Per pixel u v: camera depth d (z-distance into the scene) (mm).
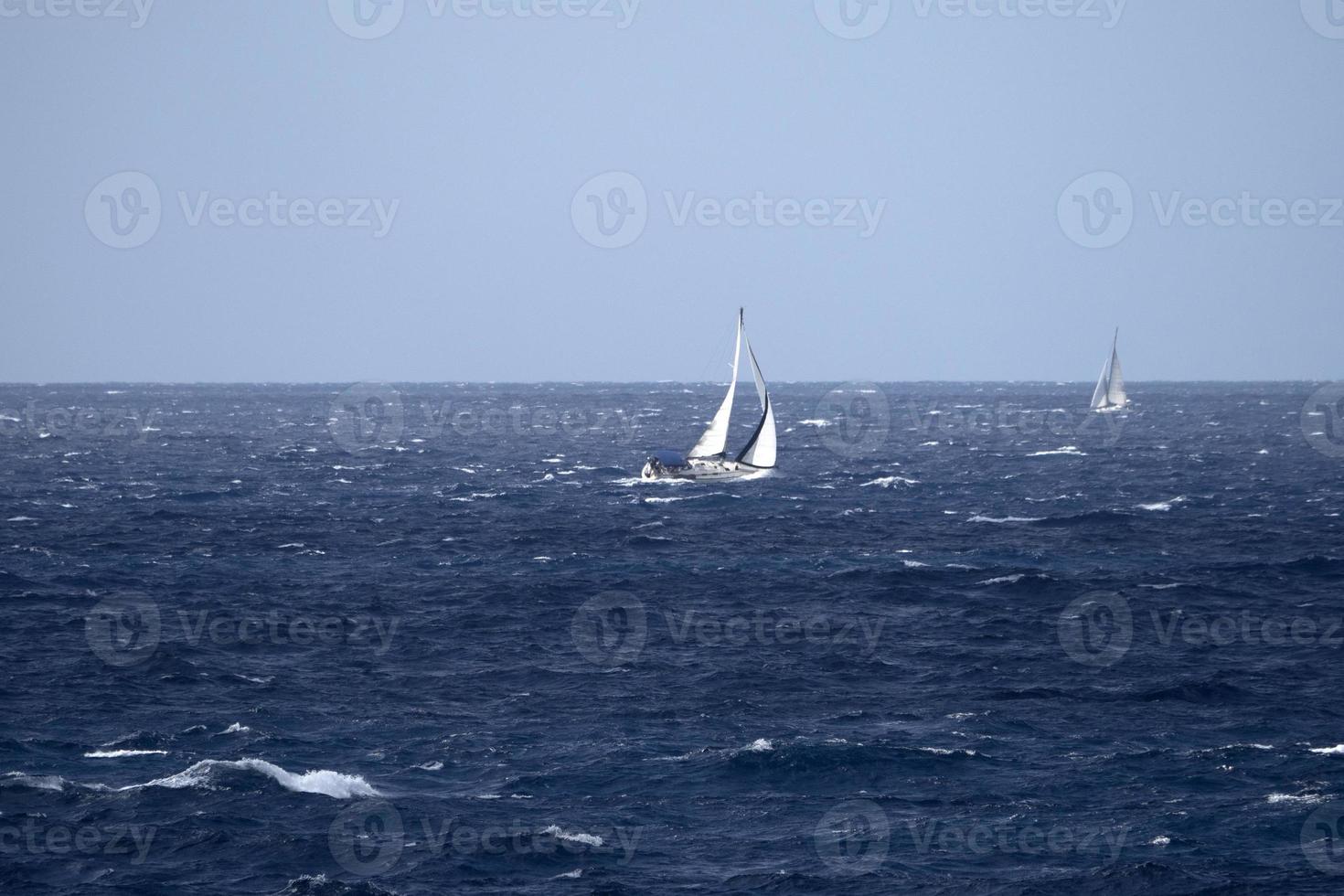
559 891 105062
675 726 147375
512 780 128625
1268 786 127250
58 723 143875
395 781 128125
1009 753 137375
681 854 112625
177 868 107688
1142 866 108938
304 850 110938
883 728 147000
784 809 122500
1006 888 106500
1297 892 105500
